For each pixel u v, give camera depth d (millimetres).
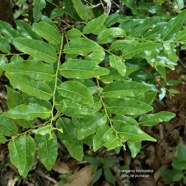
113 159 1399
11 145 542
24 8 1105
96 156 1391
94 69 531
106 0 764
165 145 1462
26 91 518
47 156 571
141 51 591
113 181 1355
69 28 750
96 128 556
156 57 620
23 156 539
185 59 1260
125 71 560
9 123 564
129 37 638
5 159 1380
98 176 1356
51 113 528
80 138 553
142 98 617
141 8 785
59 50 593
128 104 569
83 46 571
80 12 688
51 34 593
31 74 530
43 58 553
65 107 529
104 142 542
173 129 1460
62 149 1425
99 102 566
